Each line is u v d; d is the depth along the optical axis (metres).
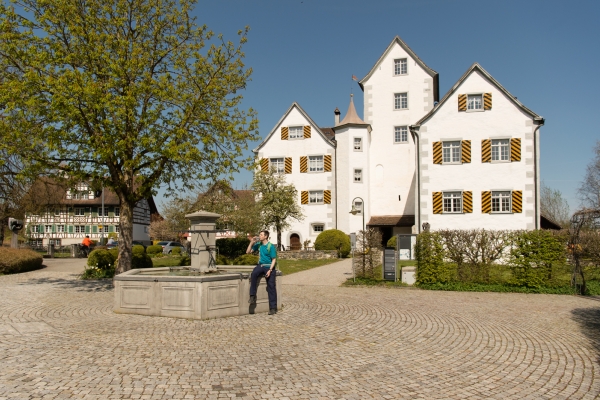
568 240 15.09
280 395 5.45
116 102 13.58
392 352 7.44
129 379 5.92
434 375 6.29
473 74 29.09
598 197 45.56
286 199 34.16
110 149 13.56
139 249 29.94
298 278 19.45
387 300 13.17
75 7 14.51
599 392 5.70
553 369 6.61
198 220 11.64
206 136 15.58
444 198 29.20
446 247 15.95
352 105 39.03
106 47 14.68
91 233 58.16
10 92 12.94
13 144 13.82
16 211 31.38
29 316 10.22
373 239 17.94
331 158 38.47
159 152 14.48
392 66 39.09
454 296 14.09
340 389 5.68
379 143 39.12
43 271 22.23
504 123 28.53
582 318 10.47
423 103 38.50
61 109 13.00
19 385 5.63
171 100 15.20
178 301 9.98
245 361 6.81
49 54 13.87
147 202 66.00
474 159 28.89
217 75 16.36
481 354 7.37
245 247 29.28
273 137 39.31
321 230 38.34
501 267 15.59
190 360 6.82
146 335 8.38
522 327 9.45
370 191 38.94
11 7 14.02
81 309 11.16
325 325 9.46
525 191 28.08
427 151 29.47
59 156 14.96
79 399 5.21
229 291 10.27
